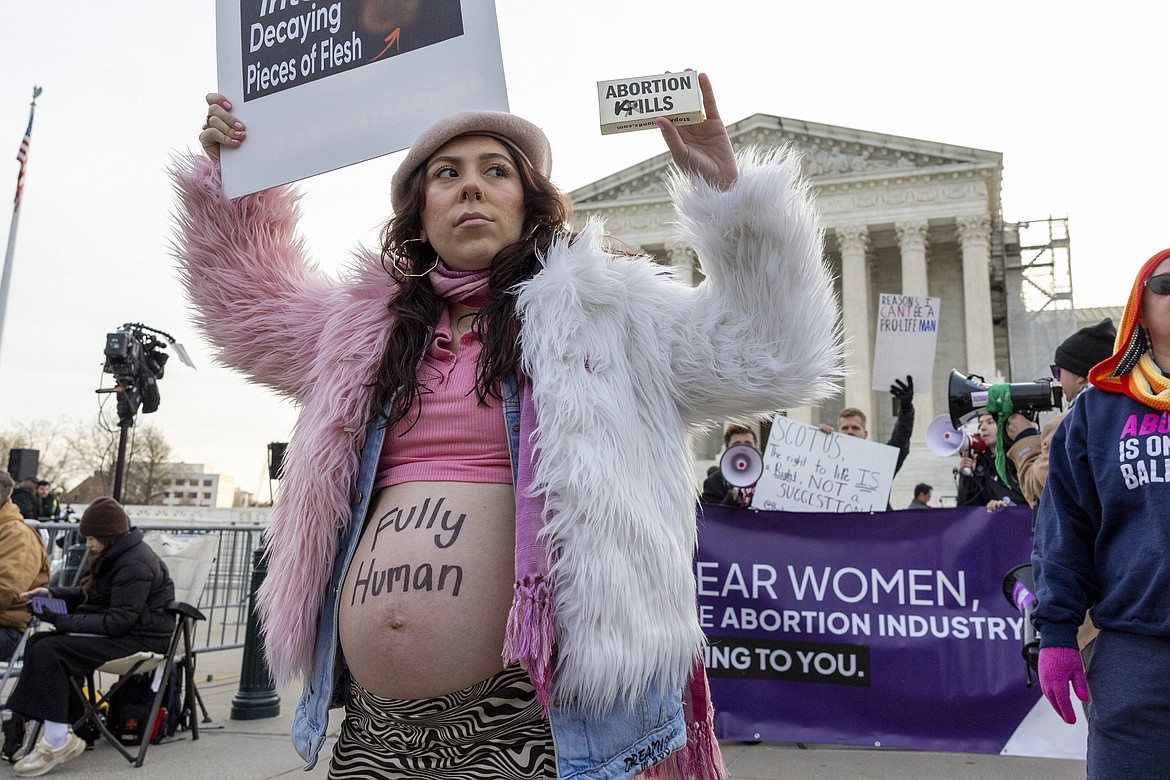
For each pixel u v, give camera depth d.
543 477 1.44
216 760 5.02
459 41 1.88
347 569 1.62
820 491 6.95
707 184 1.53
